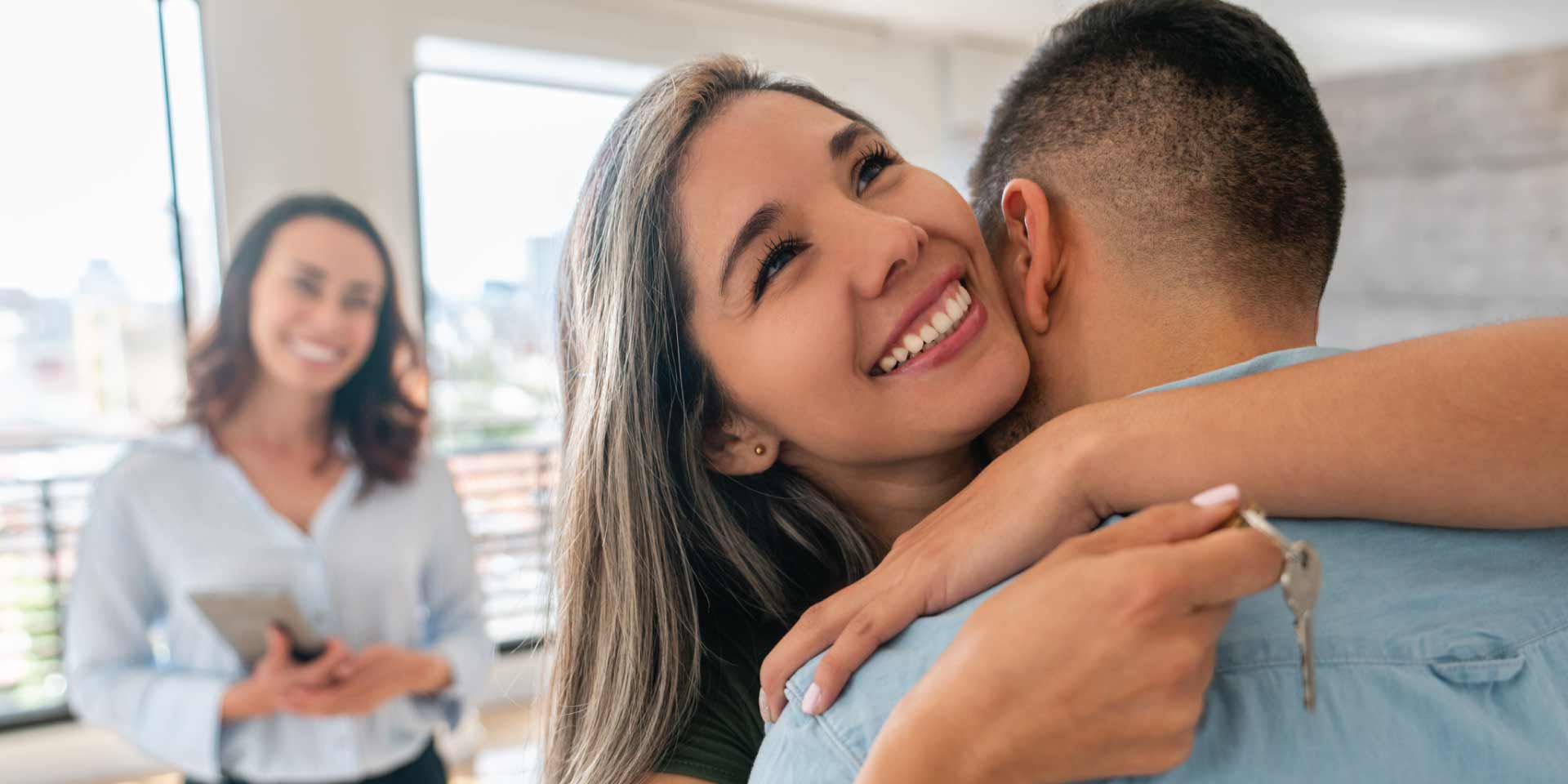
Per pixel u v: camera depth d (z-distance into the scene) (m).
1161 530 0.45
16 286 3.20
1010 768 0.43
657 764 0.79
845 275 0.73
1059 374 0.74
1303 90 0.65
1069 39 0.73
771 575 0.87
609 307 0.82
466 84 3.80
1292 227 0.64
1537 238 4.29
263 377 1.92
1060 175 0.71
